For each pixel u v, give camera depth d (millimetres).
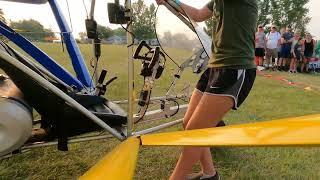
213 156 3443
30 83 2250
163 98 3430
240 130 1645
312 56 14758
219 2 2189
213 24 2307
